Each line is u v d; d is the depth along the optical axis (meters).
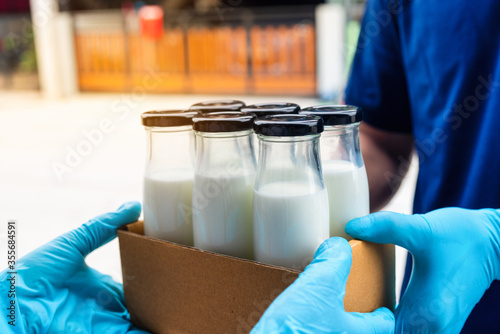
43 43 8.99
